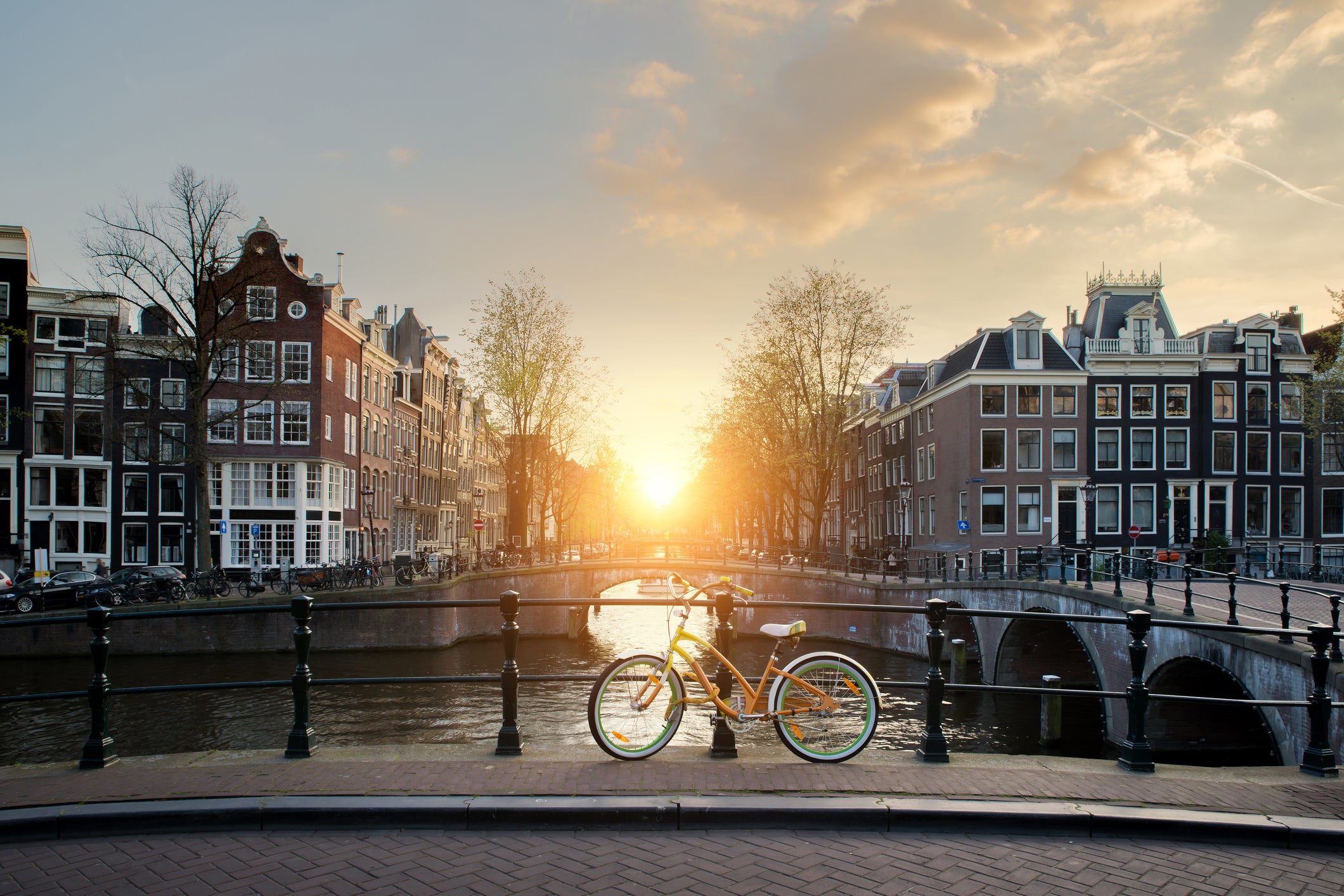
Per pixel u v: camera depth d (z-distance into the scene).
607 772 5.93
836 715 6.41
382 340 52.03
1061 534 42.19
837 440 42.81
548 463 48.38
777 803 5.34
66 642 29.80
